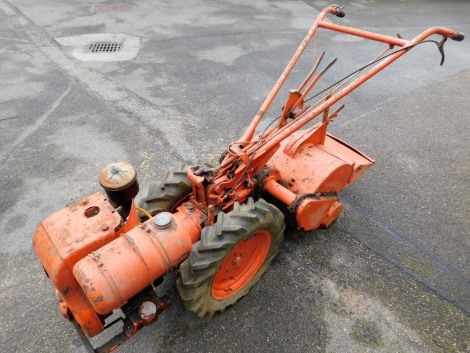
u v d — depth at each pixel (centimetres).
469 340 329
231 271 332
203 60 784
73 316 287
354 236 421
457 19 1133
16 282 363
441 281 378
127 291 249
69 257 245
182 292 292
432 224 441
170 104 639
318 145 405
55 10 998
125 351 313
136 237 261
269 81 722
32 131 567
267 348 318
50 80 695
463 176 518
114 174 282
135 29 906
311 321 338
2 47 802
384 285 371
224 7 1073
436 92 729
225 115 618
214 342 321
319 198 351
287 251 399
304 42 387
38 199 457
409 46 325
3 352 311
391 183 500
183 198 349
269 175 350
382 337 328
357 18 1073
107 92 664
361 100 688
